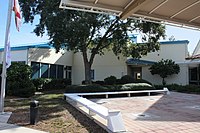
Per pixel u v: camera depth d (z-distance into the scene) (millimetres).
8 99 14328
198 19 5582
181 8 4969
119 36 21094
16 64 16281
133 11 4676
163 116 9000
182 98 15594
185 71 24312
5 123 7680
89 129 6902
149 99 15156
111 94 17047
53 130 6812
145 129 6777
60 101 13781
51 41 19094
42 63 22344
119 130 6293
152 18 5344
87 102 9766
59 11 17250
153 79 25469
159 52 25750
